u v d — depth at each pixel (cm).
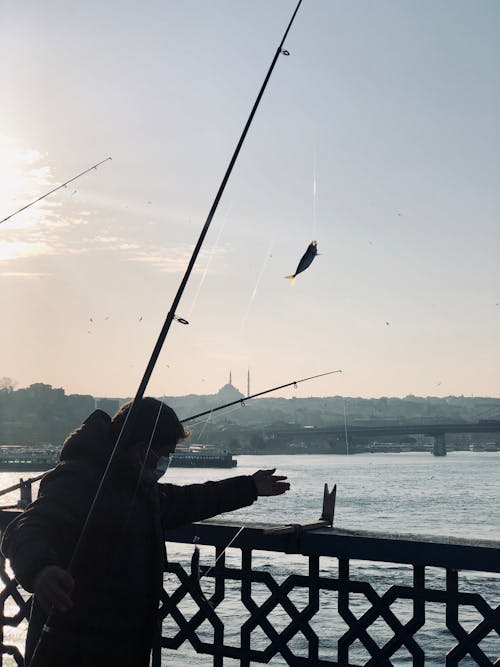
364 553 274
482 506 5541
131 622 222
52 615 211
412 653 266
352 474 10688
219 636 302
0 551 216
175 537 313
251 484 268
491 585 1916
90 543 217
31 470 12144
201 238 243
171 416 237
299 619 287
